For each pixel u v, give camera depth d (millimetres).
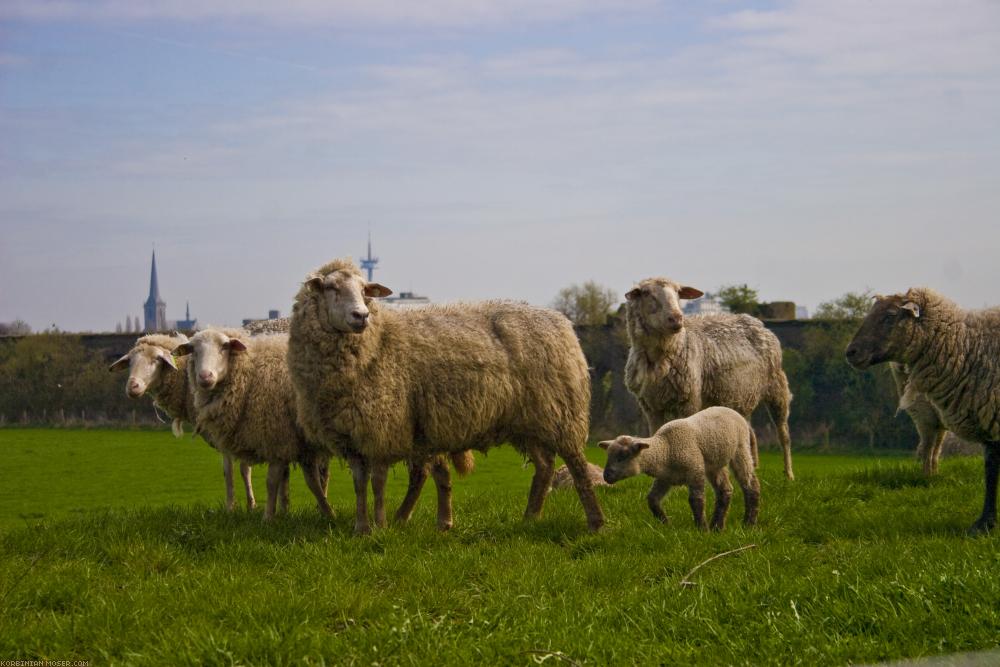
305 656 6297
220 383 11203
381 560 8648
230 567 8664
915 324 9820
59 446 34094
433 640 6559
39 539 9648
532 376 10773
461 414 10477
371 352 10188
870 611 6680
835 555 8430
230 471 12828
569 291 39500
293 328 10312
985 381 9656
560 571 8242
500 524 10695
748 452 10469
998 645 6098
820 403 30328
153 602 7574
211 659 6277
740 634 6656
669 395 12906
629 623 6980
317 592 7609
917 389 10258
